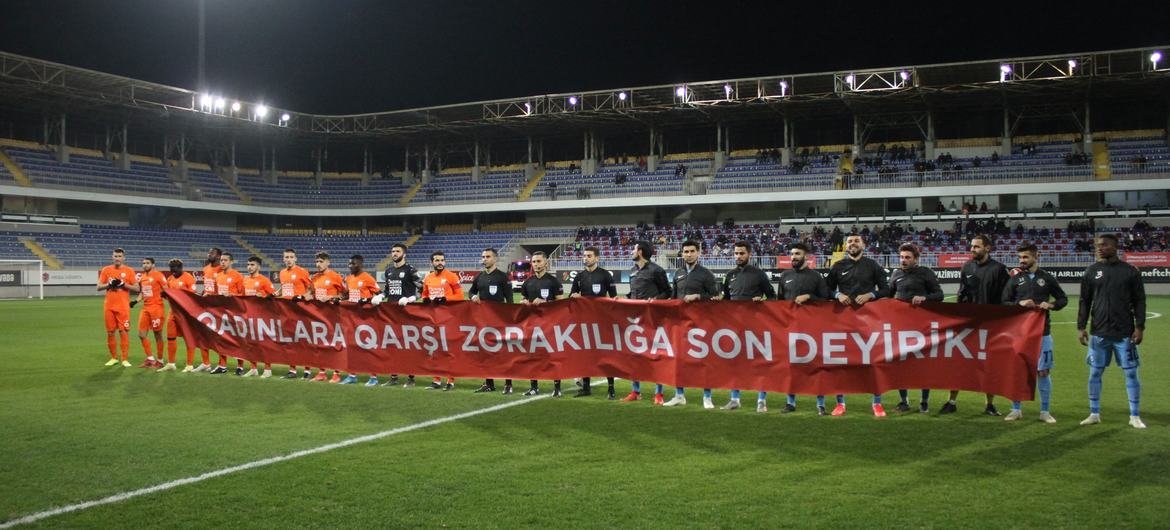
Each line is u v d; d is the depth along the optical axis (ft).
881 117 149.38
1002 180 133.80
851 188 141.08
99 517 16.33
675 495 17.51
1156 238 119.34
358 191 178.40
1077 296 116.47
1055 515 15.96
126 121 155.22
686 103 143.74
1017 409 26.25
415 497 17.49
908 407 28.45
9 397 31.65
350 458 21.04
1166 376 36.73
